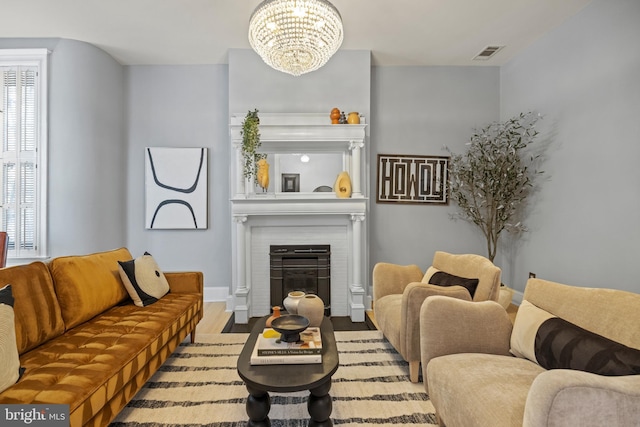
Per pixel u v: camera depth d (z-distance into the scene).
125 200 4.34
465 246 4.50
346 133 3.79
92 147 3.85
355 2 3.09
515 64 4.19
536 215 3.80
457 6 3.15
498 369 1.55
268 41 2.36
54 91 3.70
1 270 1.87
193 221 4.36
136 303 2.62
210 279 4.41
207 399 2.09
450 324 1.83
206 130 4.40
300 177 4.01
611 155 2.87
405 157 4.45
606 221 2.92
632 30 2.68
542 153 3.71
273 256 3.86
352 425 1.83
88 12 3.25
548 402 1.02
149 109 4.36
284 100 4.01
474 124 4.49
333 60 4.02
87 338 1.98
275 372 1.60
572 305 1.63
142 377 1.97
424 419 1.88
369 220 4.37
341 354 2.76
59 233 3.70
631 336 1.32
